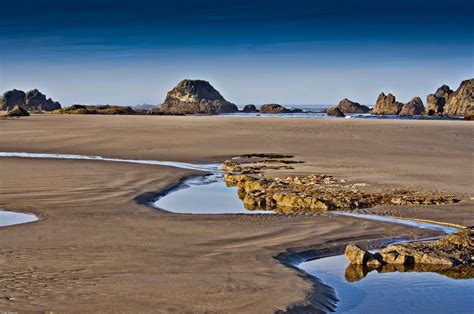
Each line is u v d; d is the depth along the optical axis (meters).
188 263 11.55
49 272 10.65
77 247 12.67
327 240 14.12
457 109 135.25
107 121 69.19
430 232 15.19
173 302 9.13
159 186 22.31
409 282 11.23
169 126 58.66
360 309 9.64
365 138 44.47
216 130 52.97
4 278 10.23
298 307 9.25
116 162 30.11
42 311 8.59
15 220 16.03
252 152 35.81
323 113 146.25
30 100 186.38
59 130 52.75
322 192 21.06
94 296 9.31
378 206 18.73
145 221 15.71
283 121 67.88
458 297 10.34
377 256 12.66
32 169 26.53
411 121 69.94
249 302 9.29
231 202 19.78
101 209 17.45
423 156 32.97
